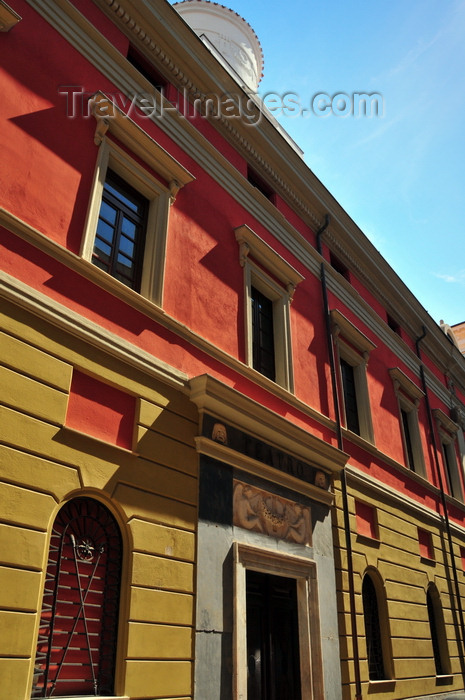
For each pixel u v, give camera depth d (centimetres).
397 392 1590
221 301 978
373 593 1184
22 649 527
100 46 889
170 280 882
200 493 786
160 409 773
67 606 614
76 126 798
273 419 929
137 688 620
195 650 698
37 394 623
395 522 1327
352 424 1340
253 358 1059
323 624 940
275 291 1150
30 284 659
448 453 1952
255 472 897
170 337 837
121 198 870
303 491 1005
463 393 2231
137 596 656
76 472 640
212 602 748
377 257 1612
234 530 827
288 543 930
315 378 1197
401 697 1109
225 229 1053
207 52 1096
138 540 682
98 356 709
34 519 578
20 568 550
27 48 764
